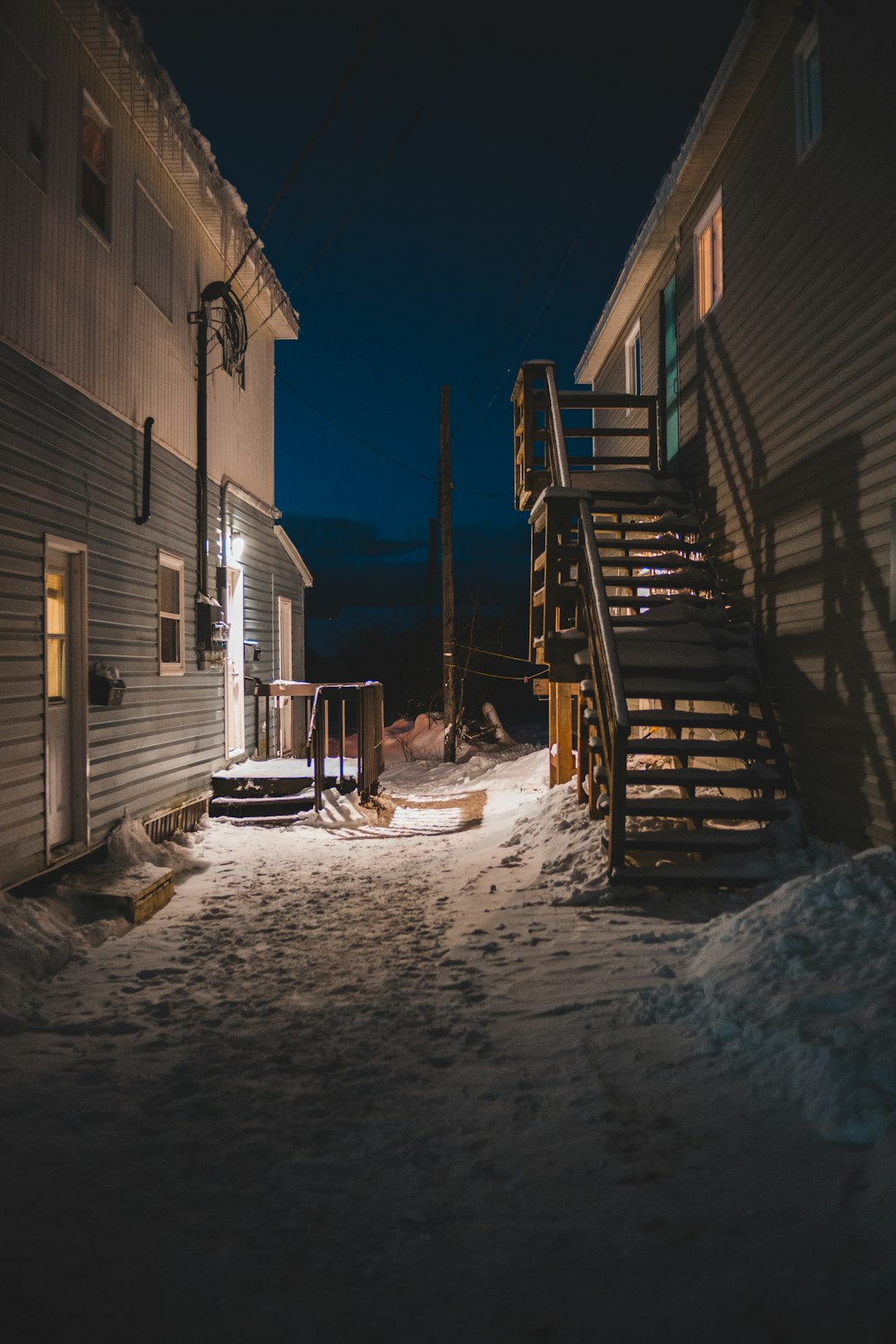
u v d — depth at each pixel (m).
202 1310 2.35
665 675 7.80
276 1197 2.87
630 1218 2.70
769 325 7.94
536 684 11.88
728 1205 2.73
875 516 6.01
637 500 10.29
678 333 11.07
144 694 8.56
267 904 6.84
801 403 7.24
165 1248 2.61
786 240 7.54
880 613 5.94
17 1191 2.88
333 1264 2.54
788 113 7.46
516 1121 3.32
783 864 6.24
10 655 5.96
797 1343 2.15
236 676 12.41
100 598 7.56
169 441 9.49
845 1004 3.66
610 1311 2.31
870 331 6.07
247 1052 4.02
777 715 7.80
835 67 6.56
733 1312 2.28
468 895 6.79
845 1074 3.16
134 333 8.45
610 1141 3.14
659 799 6.85
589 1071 3.68
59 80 6.84
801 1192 2.76
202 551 10.30
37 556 6.39
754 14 7.16
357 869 8.10
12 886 5.92
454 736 18.91
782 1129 3.11
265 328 14.02
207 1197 2.87
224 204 10.39
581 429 11.46
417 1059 3.91
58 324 6.79
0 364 5.87
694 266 10.37
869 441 6.10
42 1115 3.40
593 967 4.92
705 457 9.92
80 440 7.20
